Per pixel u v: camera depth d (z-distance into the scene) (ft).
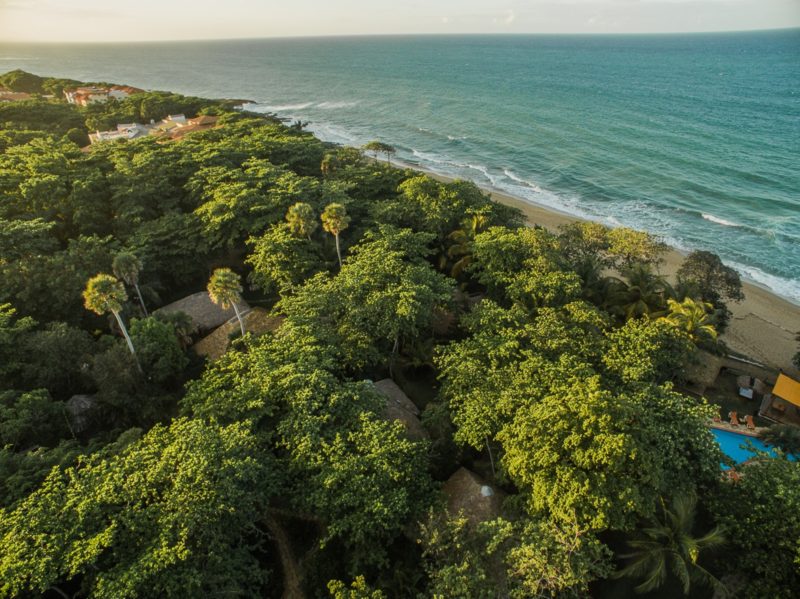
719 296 140.26
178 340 117.19
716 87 528.22
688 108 421.59
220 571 60.59
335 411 82.58
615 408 66.33
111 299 95.91
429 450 86.28
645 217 227.61
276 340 99.45
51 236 156.25
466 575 58.65
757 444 100.17
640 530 70.28
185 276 149.59
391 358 114.21
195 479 64.44
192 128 295.48
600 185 266.36
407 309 102.42
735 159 288.30
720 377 129.49
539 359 86.84
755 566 65.51
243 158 194.59
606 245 148.05
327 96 599.57
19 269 121.08
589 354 93.76
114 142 222.28
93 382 104.27
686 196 245.45
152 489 65.36
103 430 97.91
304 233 138.82
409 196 168.25
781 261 188.75
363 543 67.87
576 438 64.08
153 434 78.38
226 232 148.36
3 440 81.10
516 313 105.29
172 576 56.18
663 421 76.23
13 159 184.85
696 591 69.00
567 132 365.40
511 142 353.51
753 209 228.02
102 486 65.16
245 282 153.17
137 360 103.04
